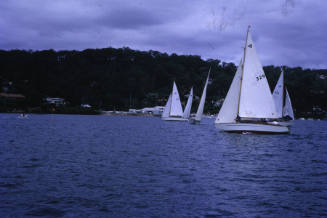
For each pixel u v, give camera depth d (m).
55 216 9.41
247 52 38.09
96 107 182.25
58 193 11.55
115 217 9.38
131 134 39.34
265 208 10.25
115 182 13.22
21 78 199.50
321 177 14.65
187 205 10.47
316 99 170.12
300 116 165.75
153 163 17.75
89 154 20.80
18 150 22.16
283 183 13.41
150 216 9.50
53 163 17.25
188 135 38.94
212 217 9.48
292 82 176.12
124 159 18.97
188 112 81.94
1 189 11.91
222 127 39.31
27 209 9.91
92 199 10.94
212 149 24.77
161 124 70.50
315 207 10.35
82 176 14.21
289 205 10.53
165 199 11.05
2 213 9.55
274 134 39.06
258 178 14.33
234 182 13.52
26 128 46.56
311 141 33.22
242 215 9.64
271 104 38.50
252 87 38.22
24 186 12.38
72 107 167.12
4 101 149.00
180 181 13.56
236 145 27.69
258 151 23.86
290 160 19.72
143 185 12.80
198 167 16.78
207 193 11.82
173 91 84.31
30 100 154.75
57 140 29.56
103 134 38.16
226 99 39.38
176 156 20.62
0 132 37.91
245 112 38.44
